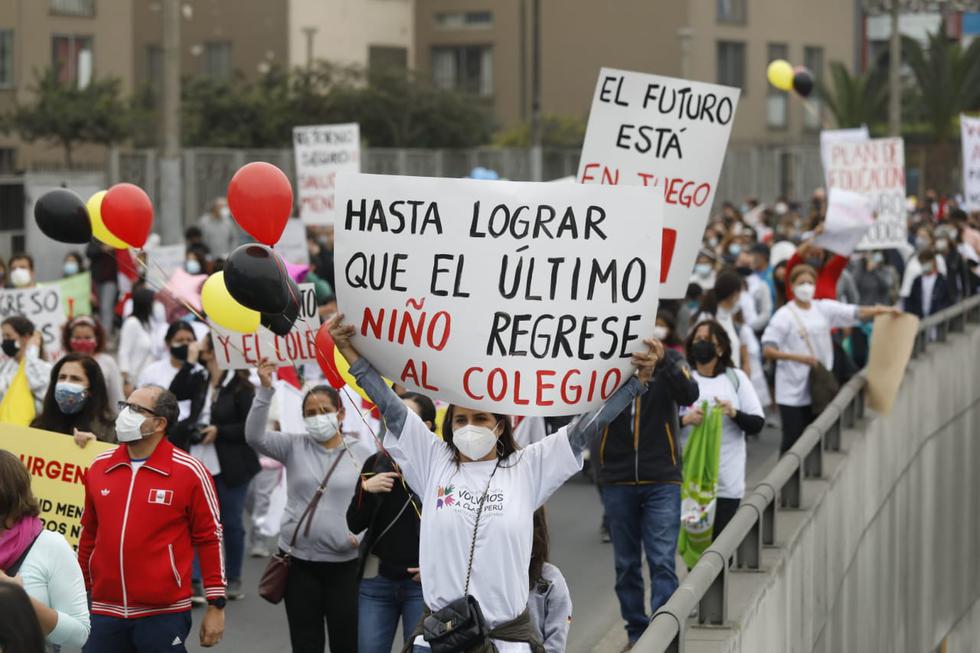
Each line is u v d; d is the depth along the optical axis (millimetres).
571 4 62156
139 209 8781
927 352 18062
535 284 6281
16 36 42125
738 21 62594
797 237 30062
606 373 6332
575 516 14781
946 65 62094
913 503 16406
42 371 11680
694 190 10062
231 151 37500
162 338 15086
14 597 4273
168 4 26547
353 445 8734
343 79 52500
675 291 10133
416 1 63719
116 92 41781
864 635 12828
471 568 6027
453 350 6324
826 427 11031
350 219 6367
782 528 9375
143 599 7461
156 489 7480
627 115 10062
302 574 8719
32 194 32000
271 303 6430
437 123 52750
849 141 21984
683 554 10461
